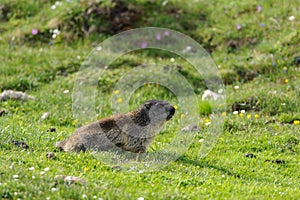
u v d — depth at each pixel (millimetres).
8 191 13469
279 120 22984
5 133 18641
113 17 33281
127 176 15547
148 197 13938
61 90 27062
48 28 33625
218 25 33469
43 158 16328
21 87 27562
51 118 23156
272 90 25703
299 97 24906
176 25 33250
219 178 16312
